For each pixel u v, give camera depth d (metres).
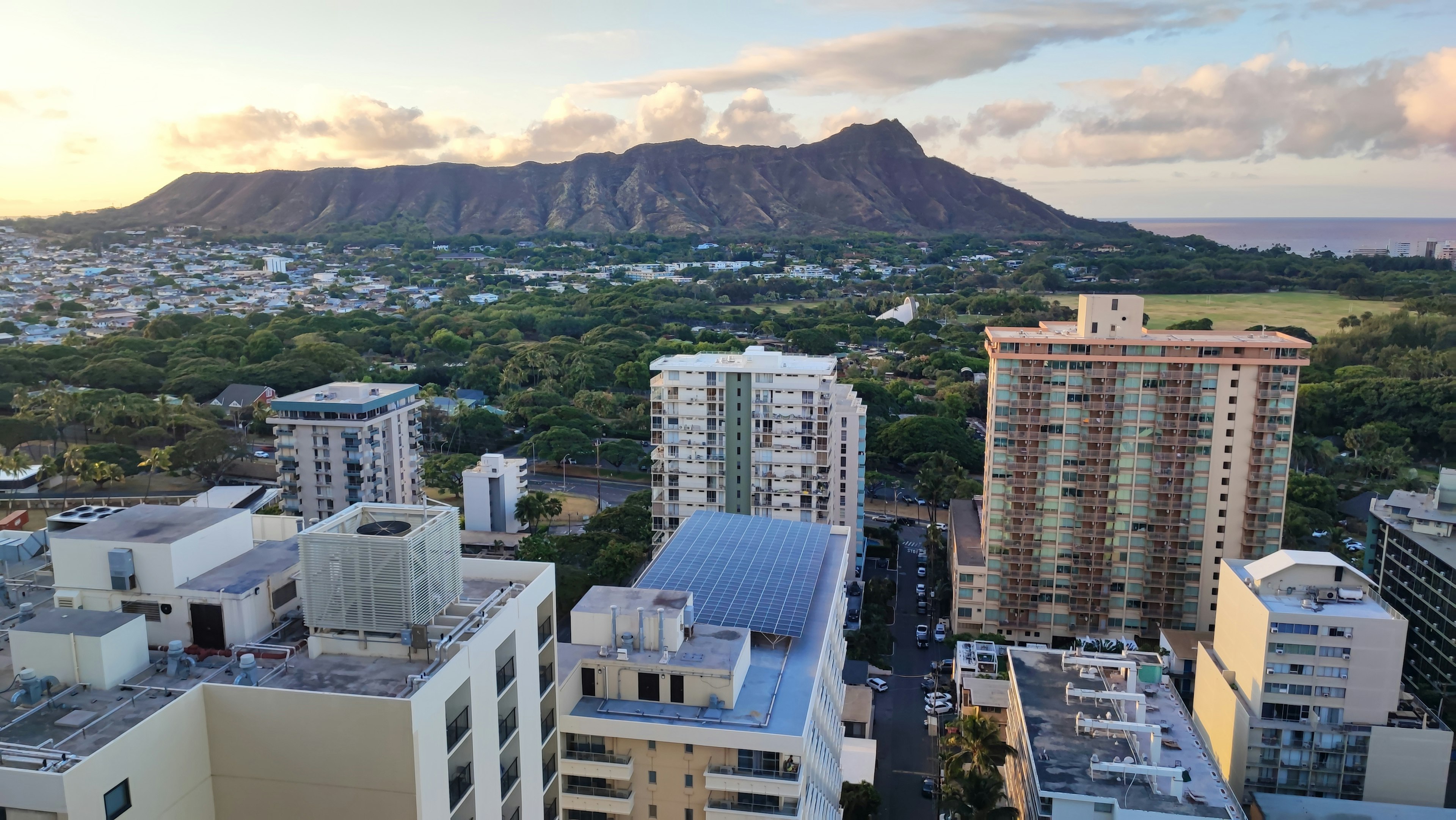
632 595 97.38
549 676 62.00
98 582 54.47
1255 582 129.50
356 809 44.28
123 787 39.94
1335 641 121.19
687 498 196.88
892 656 174.38
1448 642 157.00
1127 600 180.75
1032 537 180.00
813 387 187.12
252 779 44.72
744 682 94.69
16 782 37.25
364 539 48.72
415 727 43.25
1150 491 176.38
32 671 45.44
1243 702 128.62
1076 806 97.25
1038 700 117.44
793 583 115.94
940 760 129.75
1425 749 120.88
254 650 50.16
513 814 55.25
